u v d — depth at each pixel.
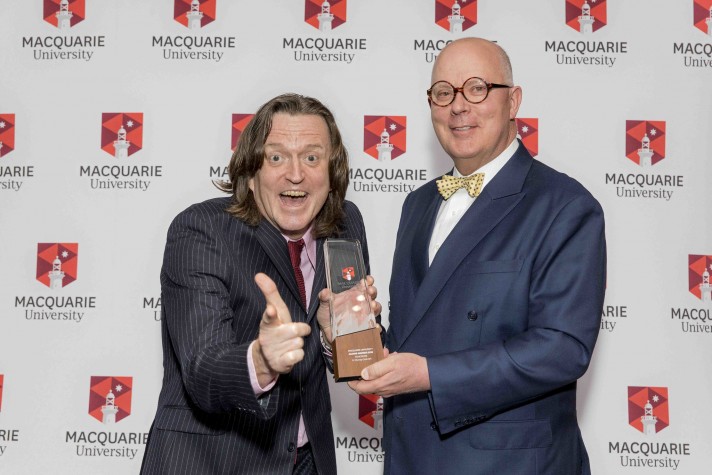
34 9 2.94
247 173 1.86
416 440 1.80
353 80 2.91
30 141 2.90
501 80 1.91
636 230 2.86
